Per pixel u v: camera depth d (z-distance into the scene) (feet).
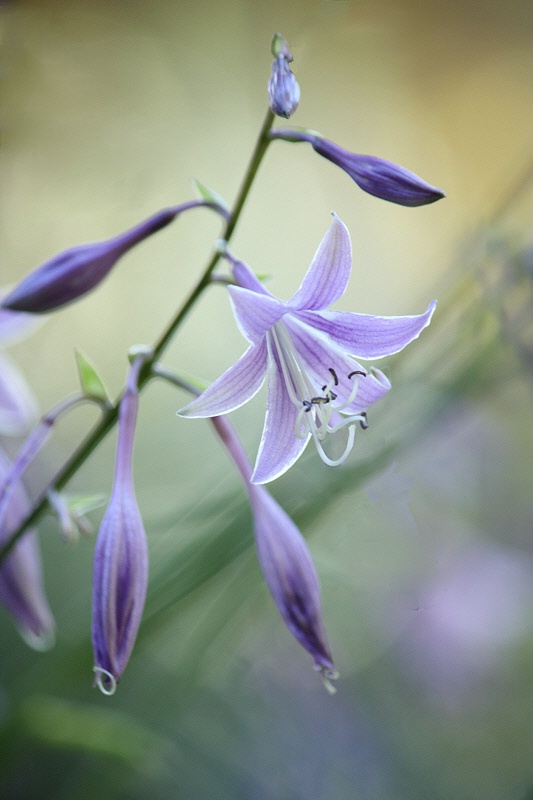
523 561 1.65
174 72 1.75
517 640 1.62
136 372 1.18
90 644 1.38
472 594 1.61
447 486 1.61
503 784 1.56
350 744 1.55
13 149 1.59
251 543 1.38
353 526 1.49
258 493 1.17
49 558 1.61
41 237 1.74
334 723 1.56
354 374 1.17
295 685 1.58
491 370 1.51
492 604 1.61
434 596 1.58
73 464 1.22
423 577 1.56
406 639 1.60
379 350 1.15
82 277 1.18
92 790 1.43
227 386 1.11
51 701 1.36
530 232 1.50
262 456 1.16
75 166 1.65
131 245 1.19
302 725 1.55
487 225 1.52
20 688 1.37
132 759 1.35
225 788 1.47
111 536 1.11
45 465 1.66
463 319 1.51
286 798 1.48
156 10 1.67
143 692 1.46
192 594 1.40
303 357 1.18
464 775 1.56
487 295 1.49
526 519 1.67
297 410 1.17
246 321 1.10
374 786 1.53
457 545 1.62
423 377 1.50
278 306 1.10
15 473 1.20
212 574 1.37
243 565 1.44
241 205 1.16
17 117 1.56
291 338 1.18
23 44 1.55
